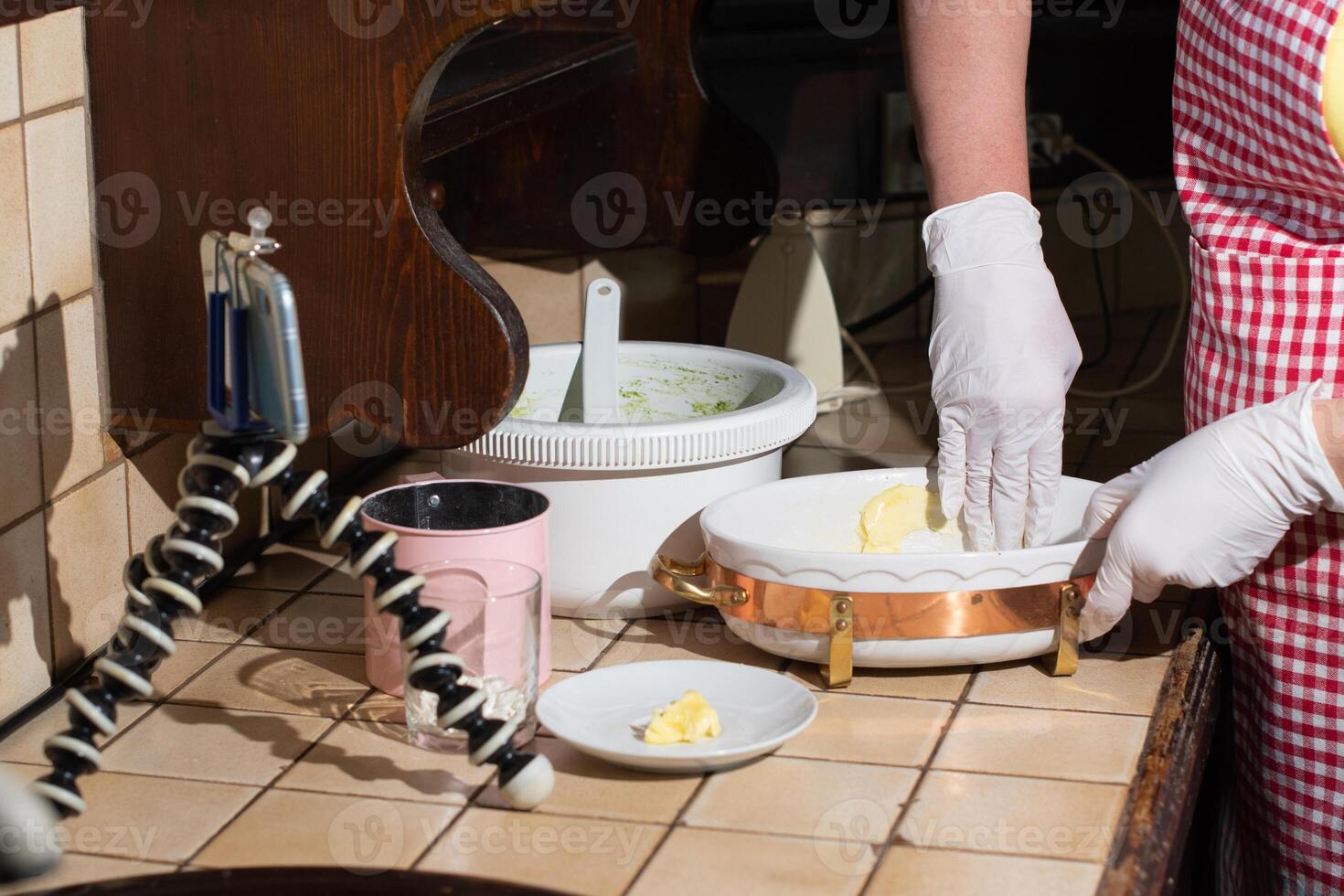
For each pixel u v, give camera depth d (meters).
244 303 0.66
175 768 0.79
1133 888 0.67
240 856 0.70
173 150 0.87
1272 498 0.89
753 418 0.95
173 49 0.86
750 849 0.70
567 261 1.56
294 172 0.86
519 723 0.80
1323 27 0.82
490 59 1.20
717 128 1.42
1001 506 1.00
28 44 0.83
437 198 1.23
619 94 1.42
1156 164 1.85
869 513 1.01
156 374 0.92
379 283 0.86
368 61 0.82
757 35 1.63
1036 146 1.81
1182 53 0.95
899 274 1.81
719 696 0.85
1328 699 0.97
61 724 0.85
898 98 1.72
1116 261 1.88
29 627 0.86
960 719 0.84
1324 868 1.01
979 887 0.67
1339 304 0.91
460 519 0.94
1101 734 0.82
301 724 0.84
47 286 0.86
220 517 0.69
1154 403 1.58
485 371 0.86
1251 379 0.95
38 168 0.85
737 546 0.87
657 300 1.63
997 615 0.86
